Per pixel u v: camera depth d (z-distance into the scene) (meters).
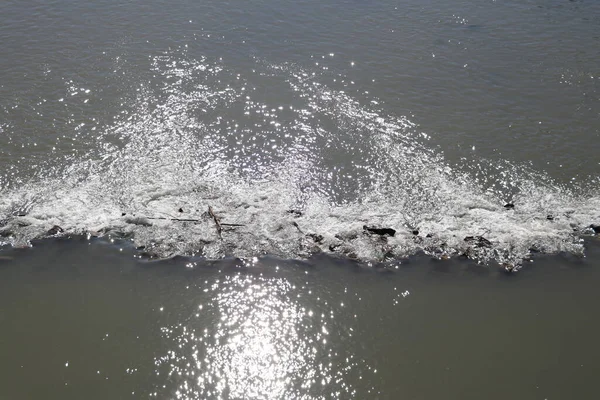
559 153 6.65
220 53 8.47
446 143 6.78
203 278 5.05
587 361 4.48
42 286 4.91
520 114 7.35
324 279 5.09
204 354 4.44
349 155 6.55
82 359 4.34
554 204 5.93
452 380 4.30
